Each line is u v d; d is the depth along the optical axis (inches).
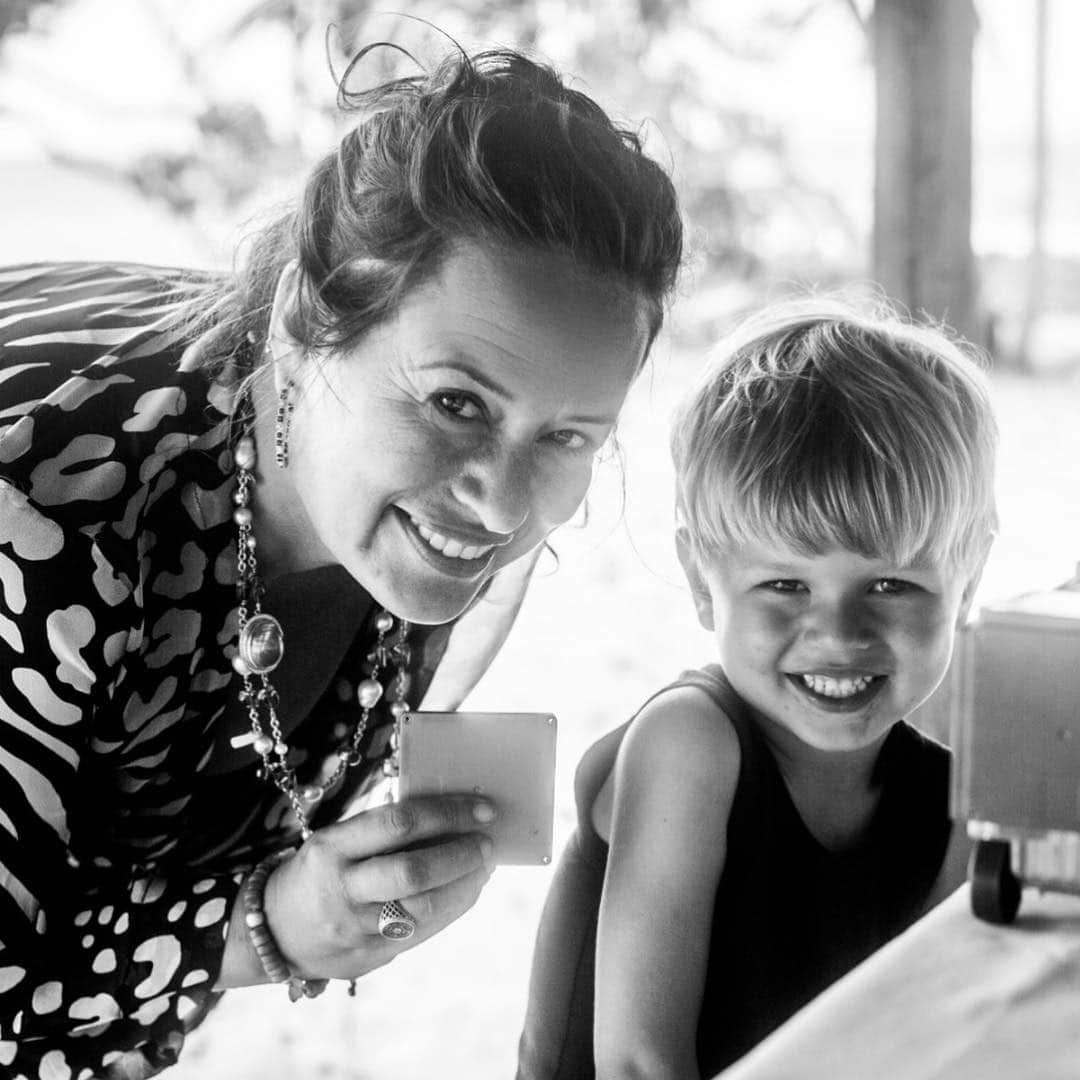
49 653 50.2
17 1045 54.7
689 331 189.8
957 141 116.3
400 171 48.2
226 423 55.1
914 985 36.1
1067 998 35.3
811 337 62.1
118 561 51.6
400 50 54.7
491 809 53.6
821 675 57.4
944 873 62.8
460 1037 99.6
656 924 56.3
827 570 57.3
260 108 181.8
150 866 60.1
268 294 56.5
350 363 48.8
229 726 59.7
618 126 52.6
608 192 48.1
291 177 61.0
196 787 60.9
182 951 55.3
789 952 59.8
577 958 62.6
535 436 48.7
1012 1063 32.6
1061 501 176.1
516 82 51.4
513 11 176.2
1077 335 248.4
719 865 57.4
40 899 53.1
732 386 60.8
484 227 46.6
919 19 115.3
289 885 54.6
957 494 58.6
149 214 189.9
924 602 58.6
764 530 57.2
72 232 188.4
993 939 38.5
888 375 59.7
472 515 49.2
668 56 190.1
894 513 56.7
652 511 184.1
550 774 53.5
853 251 207.8
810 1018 34.8
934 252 117.3
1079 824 38.0
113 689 53.2
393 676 64.5
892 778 62.5
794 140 201.5
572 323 47.3
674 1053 54.6
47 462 51.7
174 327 57.6
